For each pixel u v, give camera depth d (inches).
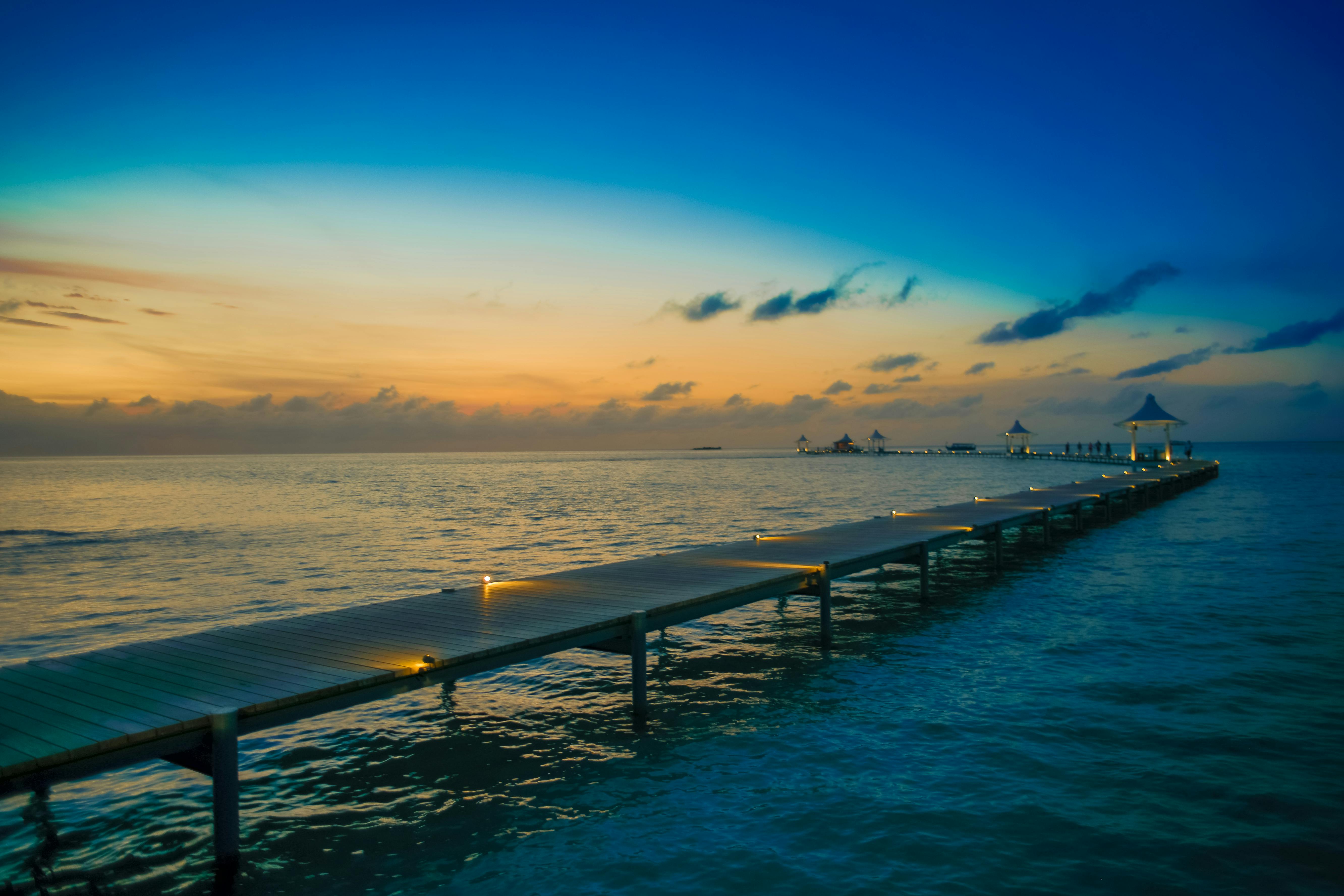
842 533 756.0
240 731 262.5
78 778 225.8
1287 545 920.9
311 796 301.7
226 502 2112.5
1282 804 272.4
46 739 233.9
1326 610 580.1
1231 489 1870.1
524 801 293.9
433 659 323.6
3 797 212.1
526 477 4079.7
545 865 245.1
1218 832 254.1
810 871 236.4
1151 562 831.7
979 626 568.7
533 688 438.9
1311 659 451.2
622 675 463.5
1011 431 5329.7
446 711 401.7
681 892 226.4
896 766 315.9
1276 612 575.5
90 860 257.4
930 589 729.6
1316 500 1535.4
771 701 410.0
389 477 4293.8
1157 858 239.0
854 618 614.9
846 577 800.3
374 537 1219.9
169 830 277.0
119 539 1225.4
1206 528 1104.8
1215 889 221.5
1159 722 356.2
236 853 253.3
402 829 273.3
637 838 261.3
